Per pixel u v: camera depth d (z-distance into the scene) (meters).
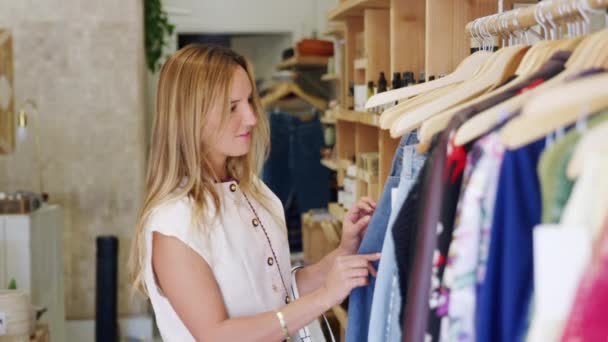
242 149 2.01
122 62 5.79
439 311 1.17
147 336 5.88
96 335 5.44
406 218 1.39
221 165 2.08
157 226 1.90
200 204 1.91
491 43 1.83
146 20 6.45
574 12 1.36
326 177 6.62
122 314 5.88
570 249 0.92
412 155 1.56
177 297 1.88
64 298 5.58
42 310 3.76
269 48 8.65
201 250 1.89
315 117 6.60
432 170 1.19
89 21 5.73
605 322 0.88
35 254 4.63
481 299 1.08
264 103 6.80
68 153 5.77
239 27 7.85
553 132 1.06
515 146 0.94
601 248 0.88
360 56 3.96
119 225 5.84
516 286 1.06
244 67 2.06
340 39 4.83
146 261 1.95
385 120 1.57
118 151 5.82
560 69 1.29
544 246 0.93
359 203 2.06
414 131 1.71
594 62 1.23
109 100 5.79
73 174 5.79
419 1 2.91
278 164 6.56
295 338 2.10
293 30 7.95
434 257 1.18
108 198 5.82
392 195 1.66
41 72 5.71
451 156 1.18
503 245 1.07
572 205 0.93
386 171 3.05
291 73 7.25
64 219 5.79
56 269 5.10
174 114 1.96
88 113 5.77
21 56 5.69
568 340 0.90
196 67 1.96
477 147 1.11
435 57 2.42
